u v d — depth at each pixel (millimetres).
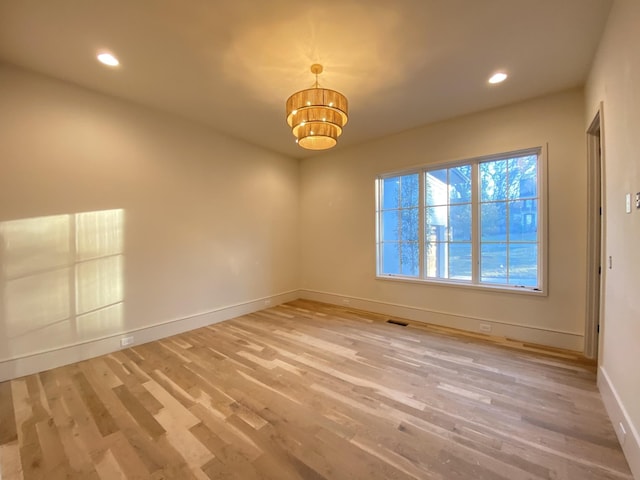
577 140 2955
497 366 2688
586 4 1897
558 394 2223
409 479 1489
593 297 2846
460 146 3652
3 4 1852
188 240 3816
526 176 3330
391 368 2678
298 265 5508
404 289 4234
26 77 2619
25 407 2131
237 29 2119
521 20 2043
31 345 2641
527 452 1659
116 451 1699
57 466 1596
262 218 4820
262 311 4660
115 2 1861
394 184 4434
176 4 1882
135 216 3320
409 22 2053
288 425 1916
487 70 2650
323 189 5168
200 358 2939
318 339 3414
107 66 2586
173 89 2990
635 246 1590
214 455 1665
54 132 2768
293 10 1939
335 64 2553
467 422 1925
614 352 1926
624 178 1757
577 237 2979
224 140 4242
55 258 2777
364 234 4641
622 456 1621
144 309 3391
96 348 3016
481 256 3652
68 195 2854
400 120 3754
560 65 2574
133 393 2307
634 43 1578
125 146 3236
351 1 1868
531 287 3307
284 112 3537
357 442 1756
